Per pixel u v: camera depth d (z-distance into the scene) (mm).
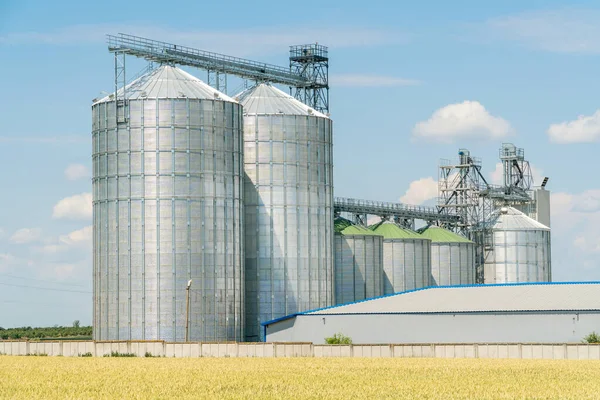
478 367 122438
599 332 152000
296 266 191500
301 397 94125
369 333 167875
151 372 116562
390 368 121250
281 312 189875
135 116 174250
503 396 95250
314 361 133000
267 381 106562
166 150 173625
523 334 156625
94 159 178500
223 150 177750
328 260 195875
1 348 153625
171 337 171750
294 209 192125
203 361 133625
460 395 95812
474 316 160250
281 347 144375
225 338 175500
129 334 172500
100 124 176625
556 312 154875
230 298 176625
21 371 118625
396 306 170500
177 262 172750
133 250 173000
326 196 196375
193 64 188875
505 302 163375
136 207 173250
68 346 150000
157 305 171875
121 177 174375
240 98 197750
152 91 176125
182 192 173625
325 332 171750
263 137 191625
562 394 96625
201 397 93812
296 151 193000
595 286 168875
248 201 190375
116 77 176250
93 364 129375
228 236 177250
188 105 175000
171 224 172875
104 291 175000
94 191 178500
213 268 175000
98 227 176625
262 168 191125
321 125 196625
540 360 134000
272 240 190625
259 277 189875
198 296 173500
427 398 94125
